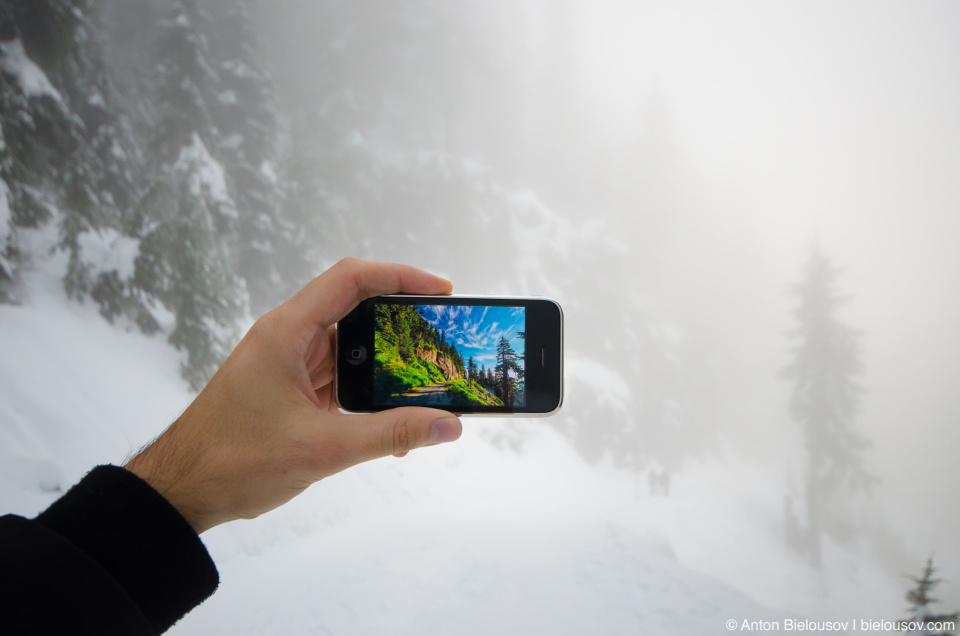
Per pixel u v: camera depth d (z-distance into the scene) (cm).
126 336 1680
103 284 1678
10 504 830
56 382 1259
